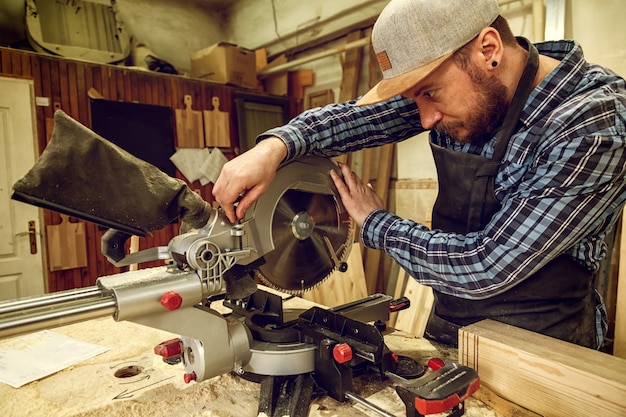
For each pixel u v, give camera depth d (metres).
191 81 3.26
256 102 3.54
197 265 0.73
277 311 0.92
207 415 0.71
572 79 0.76
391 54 0.73
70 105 2.80
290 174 0.88
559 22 1.92
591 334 0.94
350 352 0.73
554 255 0.73
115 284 0.68
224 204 0.79
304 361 0.79
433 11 0.68
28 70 2.65
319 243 0.96
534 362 0.69
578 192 0.68
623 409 0.59
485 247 0.74
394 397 0.76
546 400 0.68
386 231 0.90
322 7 3.25
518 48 0.79
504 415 0.69
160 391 0.80
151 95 3.10
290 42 3.68
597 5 1.83
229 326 0.79
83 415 0.72
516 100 0.78
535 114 0.77
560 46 0.88
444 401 0.62
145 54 3.36
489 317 0.90
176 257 0.78
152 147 3.10
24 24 2.92
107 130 2.91
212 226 0.77
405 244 0.86
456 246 0.78
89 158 0.64
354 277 2.16
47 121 2.73
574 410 0.64
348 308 0.99
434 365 0.78
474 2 0.70
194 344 0.76
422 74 0.71
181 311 0.72
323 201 0.96
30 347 1.00
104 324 1.15
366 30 3.08
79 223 2.87
